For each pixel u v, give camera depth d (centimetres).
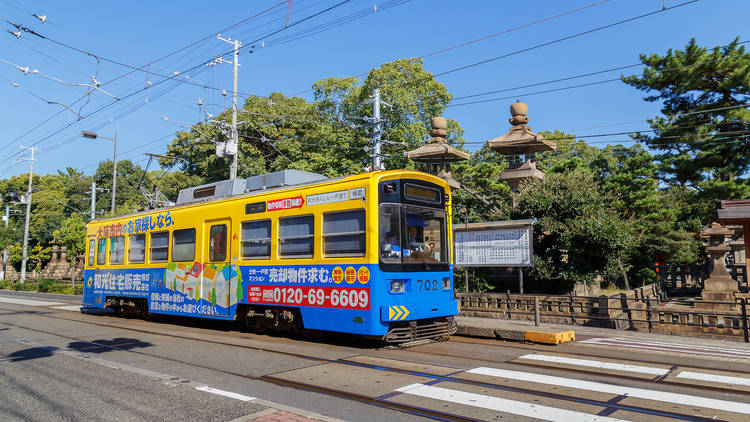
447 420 543
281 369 794
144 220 1545
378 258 927
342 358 878
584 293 1973
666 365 812
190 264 1338
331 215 1015
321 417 534
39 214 5997
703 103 2744
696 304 1755
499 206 2269
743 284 2011
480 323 1204
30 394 662
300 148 3966
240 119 3950
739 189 2542
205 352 957
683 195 3403
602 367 794
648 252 2747
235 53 2691
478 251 1655
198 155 4303
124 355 938
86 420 549
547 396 628
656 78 2641
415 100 3578
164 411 572
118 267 1638
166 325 1434
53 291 3459
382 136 3353
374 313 914
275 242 1115
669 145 2841
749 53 2422
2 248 5200
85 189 6338
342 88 3809
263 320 1159
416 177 1030
